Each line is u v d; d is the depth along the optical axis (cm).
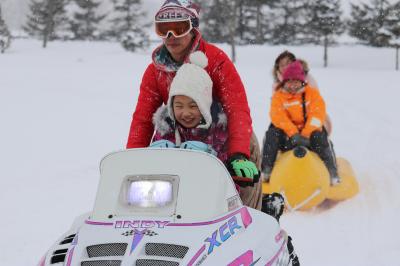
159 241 313
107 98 2220
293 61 912
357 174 1008
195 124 412
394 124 1655
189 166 354
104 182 360
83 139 1335
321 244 649
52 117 1656
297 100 855
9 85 2589
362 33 8238
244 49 6638
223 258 309
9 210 773
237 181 382
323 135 830
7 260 588
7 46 5494
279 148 857
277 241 363
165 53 459
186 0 443
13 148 1209
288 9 9181
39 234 675
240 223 347
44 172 1003
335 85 3091
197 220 331
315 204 790
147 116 470
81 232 336
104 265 303
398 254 602
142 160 362
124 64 4456
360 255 607
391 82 3222
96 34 9350
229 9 5962
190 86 398
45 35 6272
